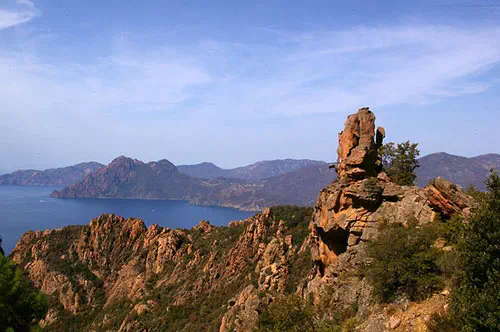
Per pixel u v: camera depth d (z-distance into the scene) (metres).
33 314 27.89
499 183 27.33
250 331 45.72
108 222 140.25
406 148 55.34
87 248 133.00
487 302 23.12
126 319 89.88
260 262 78.19
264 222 96.00
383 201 43.84
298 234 84.31
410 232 34.88
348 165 47.25
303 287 52.78
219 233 118.94
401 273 31.25
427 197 38.06
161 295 96.69
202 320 72.75
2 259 27.58
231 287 81.56
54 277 122.06
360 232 43.19
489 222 25.77
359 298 36.31
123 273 120.31
